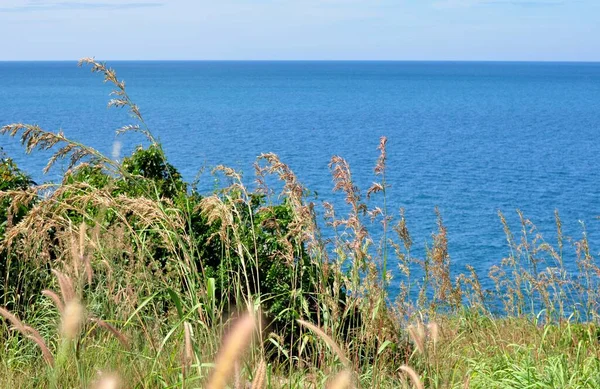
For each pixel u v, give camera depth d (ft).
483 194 181.57
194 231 26.11
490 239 123.24
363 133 344.49
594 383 22.18
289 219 26.04
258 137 310.45
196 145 269.03
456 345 24.12
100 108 481.46
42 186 17.16
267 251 25.48
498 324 30.60
